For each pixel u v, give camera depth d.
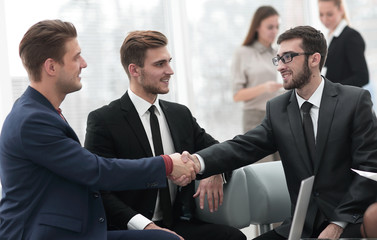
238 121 4.56
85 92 3.97
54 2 3.87
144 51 2.50
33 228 1.91
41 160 1.93
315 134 2.41
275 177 2.64
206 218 2.59
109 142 2.45
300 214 1.82
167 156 2.19
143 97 2.56
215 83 4.46
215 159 2.42
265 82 4.14
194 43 4.39
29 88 2.04
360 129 2.31
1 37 3.67
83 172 1.97
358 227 2.19
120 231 2.15
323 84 2.44
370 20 5.09
